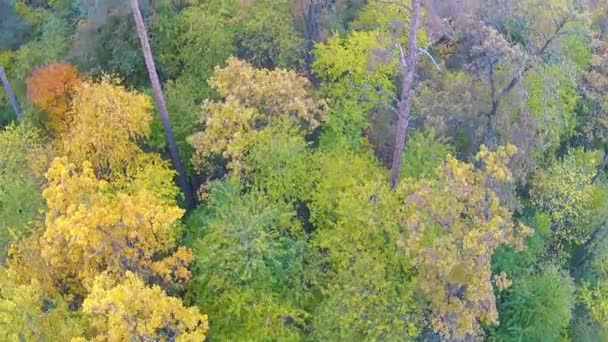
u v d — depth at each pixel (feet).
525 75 82.69
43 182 81.87
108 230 64.59
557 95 84.23
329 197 76.64
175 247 76.74
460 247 64.39
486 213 66.23
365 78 85.66
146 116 80.23
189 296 72.02
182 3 98.58
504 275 67.31
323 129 87.30
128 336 58.23
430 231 66.64
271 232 72.18
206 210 80.69
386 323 66.80
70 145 79.20
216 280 68.18
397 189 71.15
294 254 72.02
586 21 85.05
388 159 87.20
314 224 77.20
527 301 79.97
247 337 67.82
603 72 96.22
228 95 79.00
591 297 89.30
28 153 85.51
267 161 76.84
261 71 80.74
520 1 84.12
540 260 87.86
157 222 65.87
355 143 83.82
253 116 78.74
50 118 93.61
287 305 69.67
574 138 101.45
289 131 80.48
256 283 69.26
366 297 67.77
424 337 71.46
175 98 89.61
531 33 85.61
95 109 77.61
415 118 81.25
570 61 87.92
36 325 63.31
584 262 94.48
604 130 99.81
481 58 80.18
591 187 91.76
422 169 81.00
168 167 84.99
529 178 90.48
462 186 64.95
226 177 79.30
